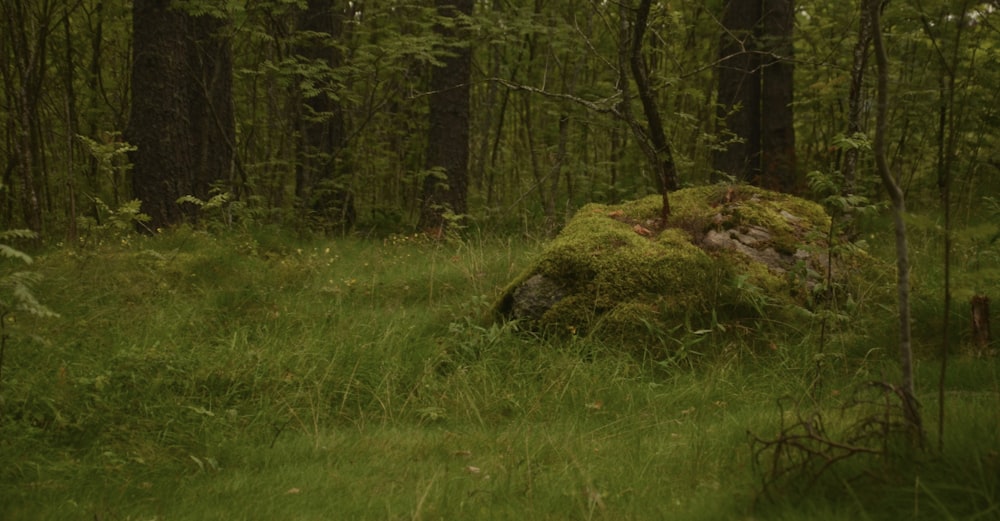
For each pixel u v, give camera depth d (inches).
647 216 291.3
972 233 127.0
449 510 132.0
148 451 164.2
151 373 196.7
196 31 500.4
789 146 436.8
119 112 569.3
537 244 352.8
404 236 471.5
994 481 106.3
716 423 178.5
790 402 191.9
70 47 453.4
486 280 309.6
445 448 170.1
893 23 271.9
